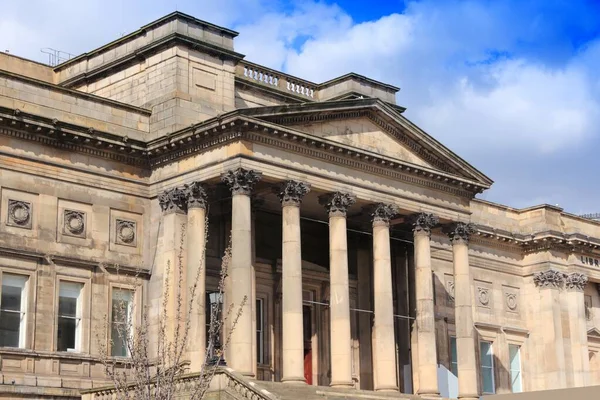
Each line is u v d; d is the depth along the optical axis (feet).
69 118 204.33
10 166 193.77
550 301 289.94
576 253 297.33
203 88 218.38
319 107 208.44
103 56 234.79
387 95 265.13
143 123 215.31
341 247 209.15
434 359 221.05
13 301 191.62
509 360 285.84
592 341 303.48
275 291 232.12
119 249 206.80
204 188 203.92
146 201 212.43
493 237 286.66
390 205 220.84
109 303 202.80
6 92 196.44
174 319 198.90
